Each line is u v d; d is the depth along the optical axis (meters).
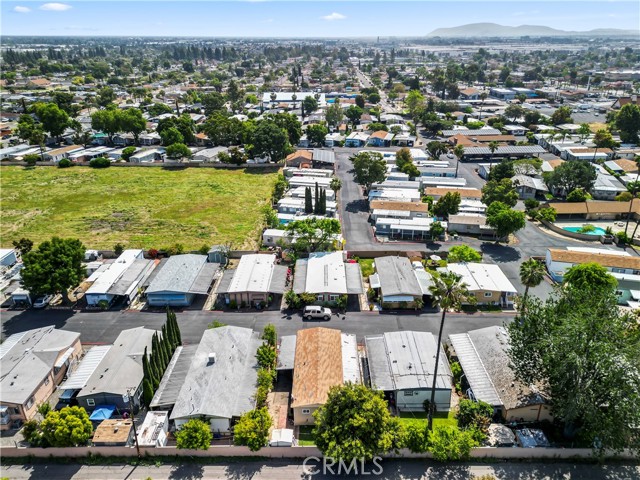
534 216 124.81
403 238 114.38
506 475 53.06
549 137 198.25
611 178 149.12
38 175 165.50
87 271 96.75
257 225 122.81
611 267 93.88
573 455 55.00
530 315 60.00
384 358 68.00
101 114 198.75
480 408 58.00
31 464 54.72
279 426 58.69
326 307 85.75
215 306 86.88
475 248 108.94
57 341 70.62
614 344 51.72
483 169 161.38
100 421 59.12
